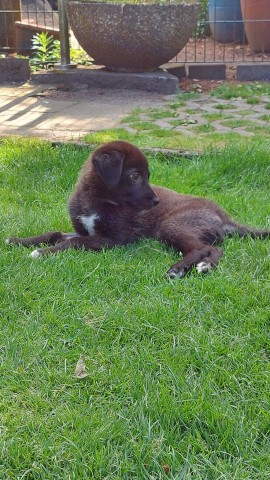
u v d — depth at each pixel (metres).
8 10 7.41
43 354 3.68
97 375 3.61
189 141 5.16
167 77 6.23
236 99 6.02
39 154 4.93
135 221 4.23
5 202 4.57
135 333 3.75
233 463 3.39
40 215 4.45
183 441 3.44
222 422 3.46
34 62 7.07
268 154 4.90
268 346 3.69
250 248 4.13
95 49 6.38
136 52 6.25
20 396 3.56
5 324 3.79
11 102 5.98
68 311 3.85
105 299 3.92
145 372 3.62
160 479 3.36
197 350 3.66
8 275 4.00
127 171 4.19
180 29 6.22
